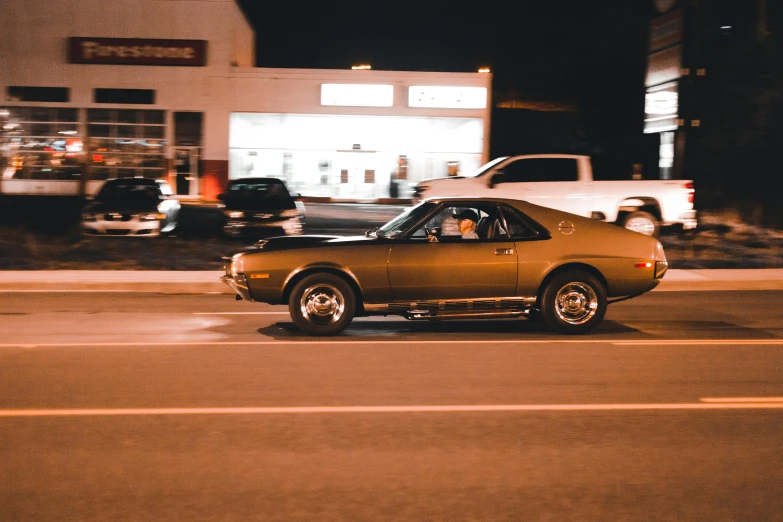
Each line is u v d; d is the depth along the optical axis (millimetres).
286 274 10297
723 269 17672
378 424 6746
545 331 11047
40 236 22156
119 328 11141
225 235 22125
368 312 10477
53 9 36438
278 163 37344
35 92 36750
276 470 5684
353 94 36969
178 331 10930
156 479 5516
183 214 29438
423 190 21000
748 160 37281
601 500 5184
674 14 23484
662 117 24469
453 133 37625
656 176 43906
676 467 5777
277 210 21906
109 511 4992
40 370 8578
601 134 47469
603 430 6609
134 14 36500
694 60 23078
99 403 7344
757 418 6969
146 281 15219
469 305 10453
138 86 36719
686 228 21016
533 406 7309
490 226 10648
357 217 29641
